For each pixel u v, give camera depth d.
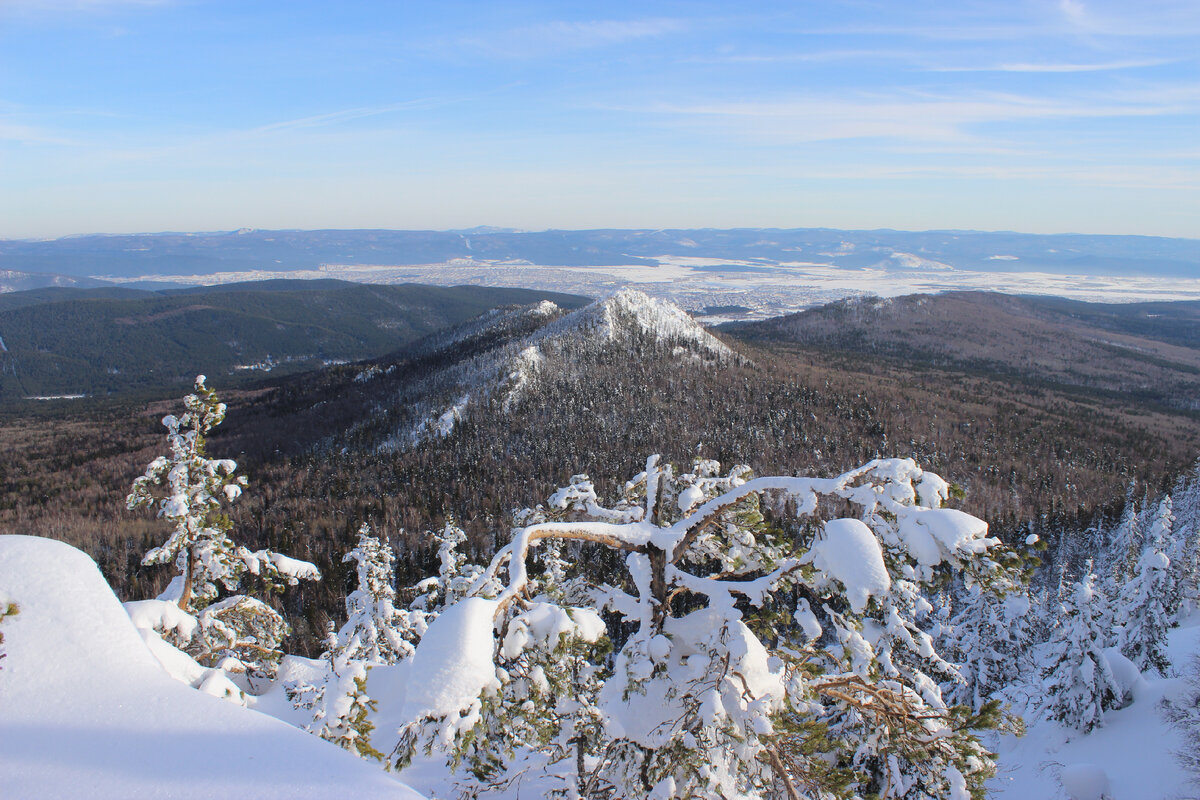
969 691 35.75
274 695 14.71
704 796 7.23
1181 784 28.14
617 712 7.30
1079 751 33.56
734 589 7.95
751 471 9.99
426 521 91.00
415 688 5.85
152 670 6.36
